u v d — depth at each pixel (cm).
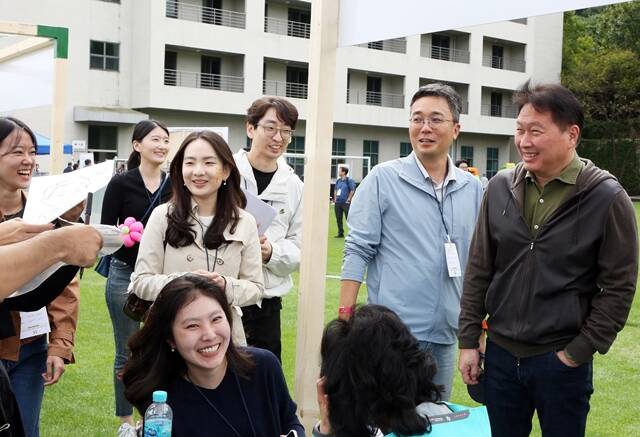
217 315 253
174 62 3294
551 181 289
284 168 430
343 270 354
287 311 881
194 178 327
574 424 290
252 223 346
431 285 344
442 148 349
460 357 323
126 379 264
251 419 263
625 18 4825
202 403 260
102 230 185
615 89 4425
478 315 319
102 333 741
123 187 466
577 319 285
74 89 3092
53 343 344
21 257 164
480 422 219
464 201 359
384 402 213
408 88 4012
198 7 3284
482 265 316
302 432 275
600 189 281
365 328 220
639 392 586
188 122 3344
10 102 610
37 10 2980
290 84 3641
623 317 281
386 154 4100
